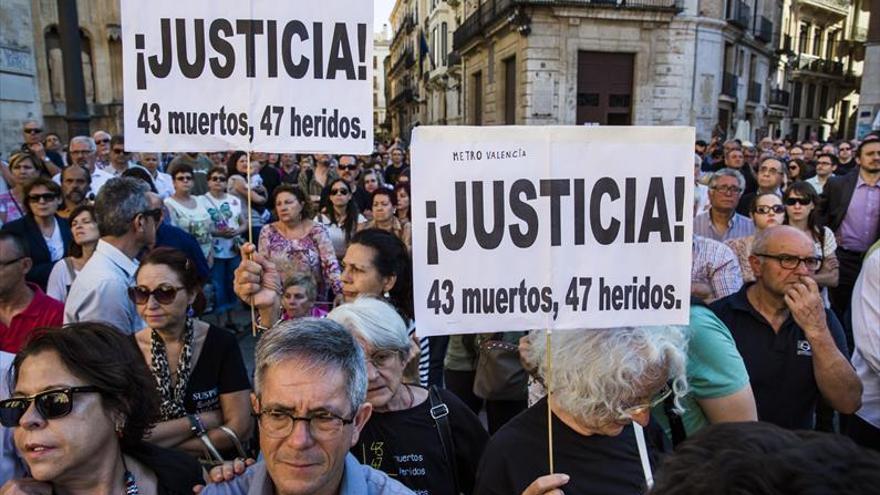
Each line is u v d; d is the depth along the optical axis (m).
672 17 22.61
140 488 1.72
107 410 1.62
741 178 4.50
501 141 1.92
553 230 1.94
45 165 7.41
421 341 3.11
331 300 4.82
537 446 1.75
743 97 28.81
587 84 23.03
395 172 13.37
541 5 21.45
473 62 30.06
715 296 3.60
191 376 2.48
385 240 3.09
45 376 1.55
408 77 56.81
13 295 2.79
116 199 2.99
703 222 4.74
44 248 4.24
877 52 18.02
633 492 1.67
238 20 2.47
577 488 1.68
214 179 6.45
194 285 2.51
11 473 1.75
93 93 24.56
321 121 2.54
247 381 2.61
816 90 41.56
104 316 2.81
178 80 2.46
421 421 2.20
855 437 3.00
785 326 2.53
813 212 4.53
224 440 2.46
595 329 1.88
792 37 36.19
